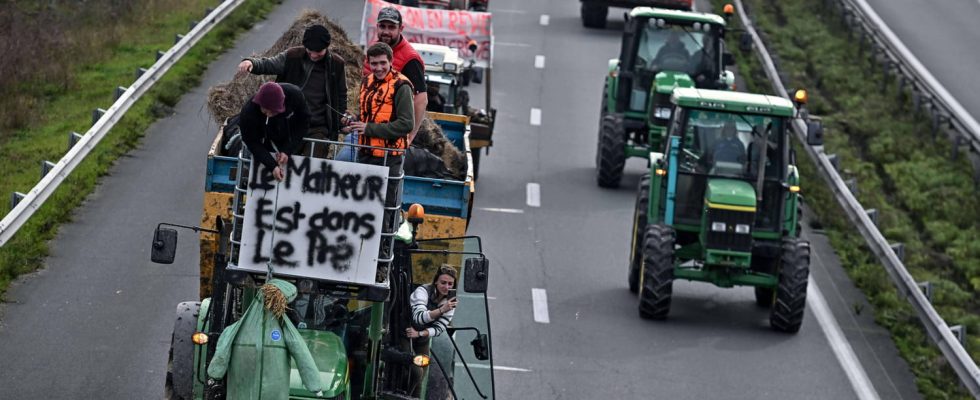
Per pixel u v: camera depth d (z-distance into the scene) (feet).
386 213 76.33
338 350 76.89
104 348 113.19
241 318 71.67
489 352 87.51
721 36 192.85
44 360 109.50
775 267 140.67
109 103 197.88
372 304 79.82
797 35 311.88
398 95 85.97
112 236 141.59
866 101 263.49
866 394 124.16
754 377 125.08
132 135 176.65
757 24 305.32
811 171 209.36
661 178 143.13
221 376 71.05
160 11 261.44
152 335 117.08
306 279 75.10
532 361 122.93
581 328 133.28
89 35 234.38
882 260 156.15
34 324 116.98
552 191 183.32
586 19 304.30
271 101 72.49
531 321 133.69
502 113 223.71
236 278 75.25
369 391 80.33
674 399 117.50
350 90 119.65
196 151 175.52
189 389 86.63
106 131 157.58
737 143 141.59
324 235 75.20
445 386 90.38
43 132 183.11
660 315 137.59
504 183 184.55
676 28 192.85
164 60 186.19
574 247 160.04
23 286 125.39
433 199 99.30
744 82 259.19
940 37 317.42
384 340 83.51
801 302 135.95
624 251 160.86
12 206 128.88
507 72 253.24
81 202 151.02
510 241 159.02
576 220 170.91
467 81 193.67
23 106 189.06
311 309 79.66
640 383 120.37
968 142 228.63
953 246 193.98
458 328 87.92
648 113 186.29
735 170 141.08
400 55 97.50
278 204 75.10
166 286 129.29
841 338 139.03
